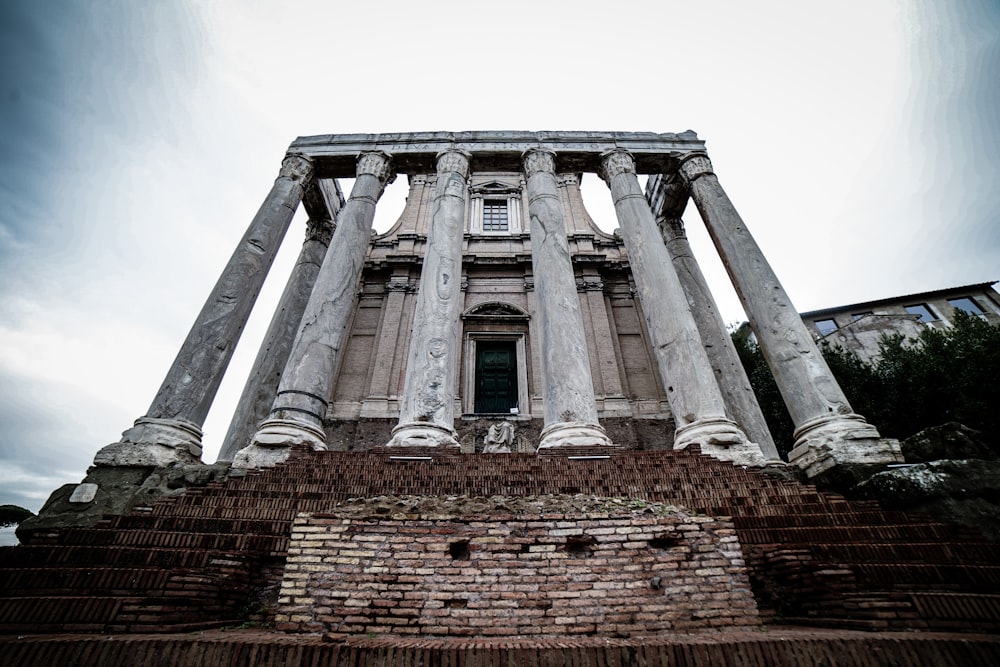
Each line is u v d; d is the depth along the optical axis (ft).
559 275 38.29
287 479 23.61
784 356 34.12
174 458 28.12
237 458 28.91
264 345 48.01
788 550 16.07
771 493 22.26
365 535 15.16
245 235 41.39
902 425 51.37
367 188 45.68
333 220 57.41
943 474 20.11
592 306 63.46
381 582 14.26
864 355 79.66
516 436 52.26
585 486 22.53
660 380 58.85
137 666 9.97
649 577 14.47
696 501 21.12
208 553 16.02
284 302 50.39
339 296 38.29
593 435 30.12
